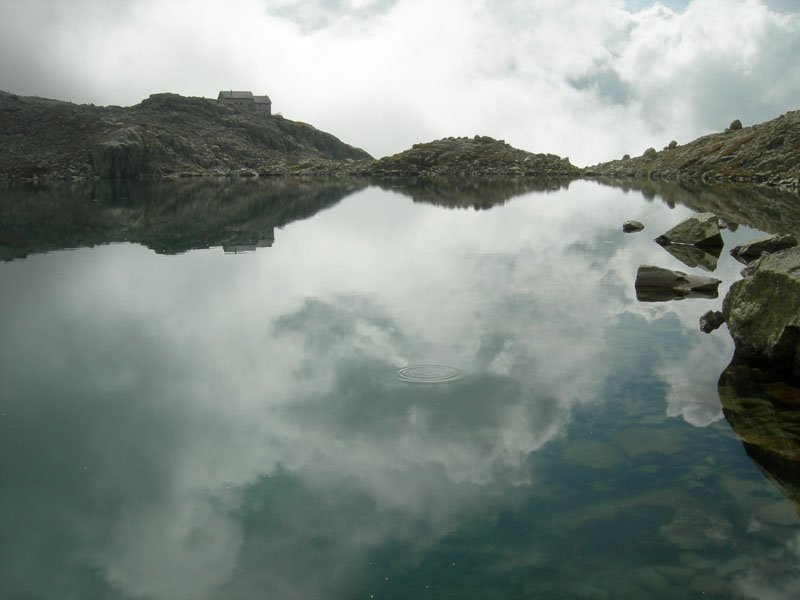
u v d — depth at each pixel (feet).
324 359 36.60
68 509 21.74
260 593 17.12
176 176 416.05
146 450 26.07
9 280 64.28
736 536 19.29
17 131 458.09
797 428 27.12
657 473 23.21
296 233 103.09
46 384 34.40
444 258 74.43
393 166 435.53
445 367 34.76
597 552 18.62
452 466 23.94
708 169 281.95
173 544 19.54
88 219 137.18
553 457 24.53
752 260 72.90
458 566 18.06
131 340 42.22
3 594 17.40
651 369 34.65
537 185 275.18
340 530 19.92
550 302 50.55
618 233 99.76
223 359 37.47
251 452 25.41
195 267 70.54
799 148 248.52
